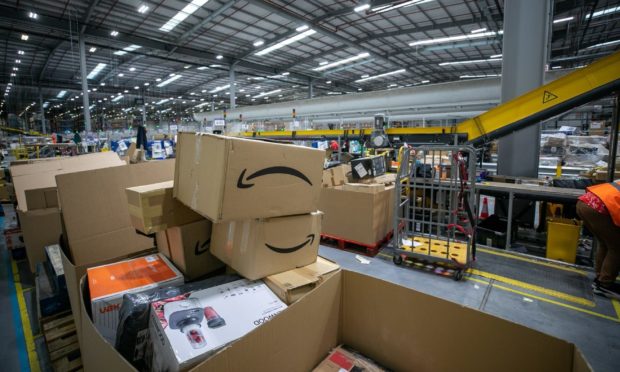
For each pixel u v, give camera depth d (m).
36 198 2.68
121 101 18.95
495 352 0.98
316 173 1.41
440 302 1.08
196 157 1.23
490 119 3.50
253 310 1.05
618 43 8.83
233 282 1.21
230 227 1.33
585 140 6.74
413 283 2.86
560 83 3.03
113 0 6.79
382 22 8.20
